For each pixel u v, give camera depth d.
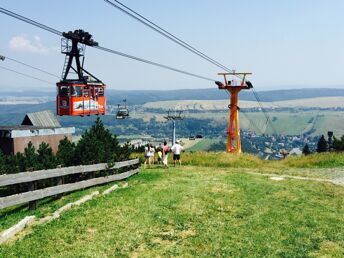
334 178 28.78
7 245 11.93
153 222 15.04
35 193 15.70
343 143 48.38
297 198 20.17
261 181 25.42
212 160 40.56
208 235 13.77
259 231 14.48
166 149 34.78
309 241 13.48
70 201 17.58
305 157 41.97
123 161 25.56
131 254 11.85
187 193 20.48
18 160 20.22
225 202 18.67
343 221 15.98
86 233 13.47
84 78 43.75
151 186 22.56
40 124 46.00
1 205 13.58
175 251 12.20
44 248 11.89
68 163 21.22
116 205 17.30
